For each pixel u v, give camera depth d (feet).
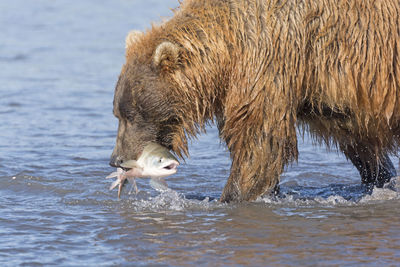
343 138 69.62
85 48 164.14
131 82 63.72
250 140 63.57
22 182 73.92
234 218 60.85
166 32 64.85
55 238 55.31
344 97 63.16
